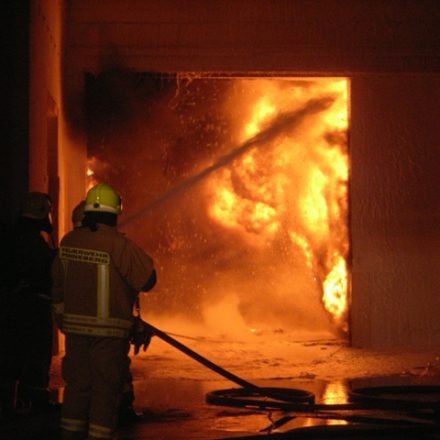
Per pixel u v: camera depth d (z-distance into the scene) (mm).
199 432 9312
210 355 17109
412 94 18828
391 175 18766
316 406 10547
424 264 18734
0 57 12875
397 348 18469
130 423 9891
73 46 18797
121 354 7855
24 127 13125
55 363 15656
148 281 7941
